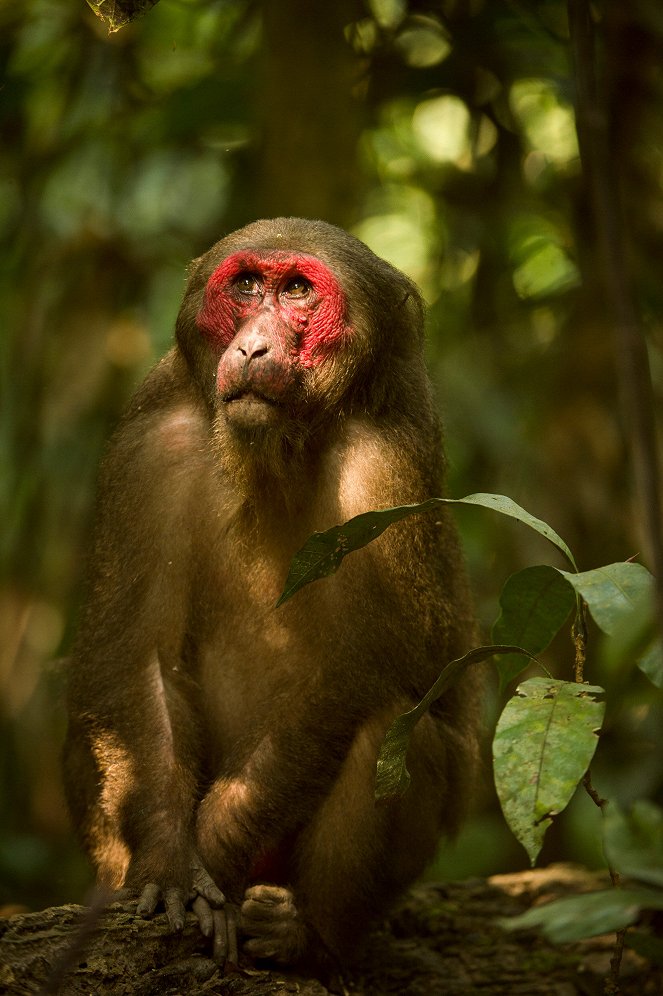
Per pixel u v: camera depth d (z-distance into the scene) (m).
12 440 15.46
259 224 9.75
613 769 14.42
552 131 17.62
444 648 9.77
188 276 10.12
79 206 16.14
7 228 16.62
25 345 15.47
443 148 18.41
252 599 9.59
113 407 15.14
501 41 15.66
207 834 8.95
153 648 9.45
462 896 11.62
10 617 15.35
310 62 14.34
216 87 15.74
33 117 16.73
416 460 9.48
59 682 11.90
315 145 14.38
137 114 16.25
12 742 15.74
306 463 9.43
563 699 6.81
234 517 9.46
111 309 15.52
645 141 13.36
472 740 10.63
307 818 9.18
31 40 16.25
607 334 14.07
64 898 15.37
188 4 16.33
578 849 16.55
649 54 13.17
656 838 5.65
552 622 7.82
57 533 15.19
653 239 13.45
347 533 7.50
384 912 9.61
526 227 17.31
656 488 4.90
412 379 9.80
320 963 9.09
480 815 17.20
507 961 10.26
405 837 9.32
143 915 8.33
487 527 14.98
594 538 14.05
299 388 9.21
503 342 15.86
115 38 15.97
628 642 6.35
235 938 8.55
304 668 9.51
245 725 9.77
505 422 15.02
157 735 9.17
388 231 19.25
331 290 9.19
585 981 9.88
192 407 9.77
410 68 15.73
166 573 9.48
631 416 5.00
